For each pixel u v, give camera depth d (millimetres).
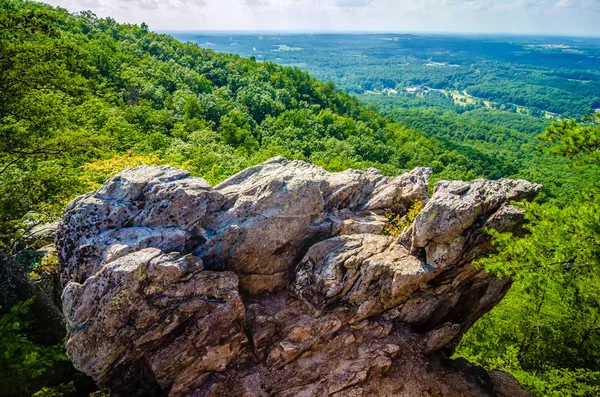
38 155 18844
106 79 71250
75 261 12289
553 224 12672
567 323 18750
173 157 41969
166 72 101000
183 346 12375
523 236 14297
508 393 15562
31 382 12992
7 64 16281
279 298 14977
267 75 137000
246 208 14156
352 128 116938
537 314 19453
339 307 14336
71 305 11422
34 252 19000
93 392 14203
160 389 12812
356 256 14242
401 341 14930
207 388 12680
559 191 84562
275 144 78938
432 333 15008
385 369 13992
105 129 43531
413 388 13883
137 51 106250
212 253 13508
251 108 105125
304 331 13789
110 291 11219
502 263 12844
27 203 17812
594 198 16781
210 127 77500
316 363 13758
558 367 18406
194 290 12250
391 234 15805
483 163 120188
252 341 13609
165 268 11664
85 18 114938
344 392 13180
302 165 17641
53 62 17656
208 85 106875
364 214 16875
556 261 12500
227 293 12602
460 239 13578
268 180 14906
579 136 17359
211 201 14133
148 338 11828
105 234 12531
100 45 86000
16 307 12508
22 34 17297
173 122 73062
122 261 11469
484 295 16375
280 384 13125
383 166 88188
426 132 176125
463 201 13391
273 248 14516
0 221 15750
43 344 15688
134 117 62219
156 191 13438
